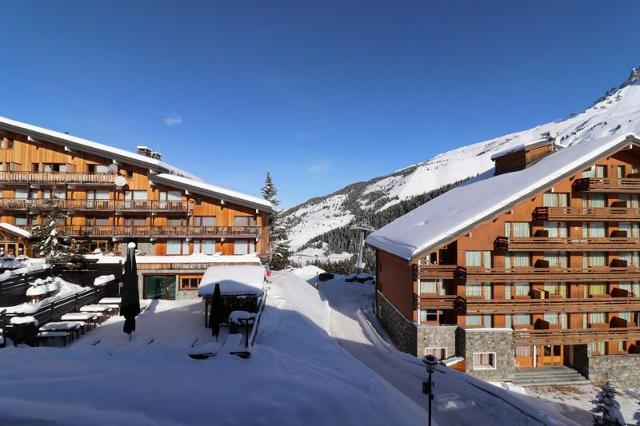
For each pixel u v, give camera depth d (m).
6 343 16.91
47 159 34.56
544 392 21.89
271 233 58.84
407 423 11.30
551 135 30.52
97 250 32.91
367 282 54.16
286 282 37.62
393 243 26.97
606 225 25.12
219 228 34.44
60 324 19.47
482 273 23.02
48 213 32.56
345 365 16.34
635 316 24.98
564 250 23.64
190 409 9.24
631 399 21.56
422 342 23.31
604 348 24.34
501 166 34.03
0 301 23.33
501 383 22.53
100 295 27.33
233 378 11.36
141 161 34.12
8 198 33.69
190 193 35.12
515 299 23.78
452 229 22.39
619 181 23.72
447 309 24.22
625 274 23.92
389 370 21.22
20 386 9.95
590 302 23.55
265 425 8.96
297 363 14.33
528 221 24.19
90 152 34.19
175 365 12.43
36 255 32.47
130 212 34.53
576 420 18.72
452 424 15.02
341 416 9.99
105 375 11.00
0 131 34.44
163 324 23.25
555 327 23.56
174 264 32.06
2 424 8.00
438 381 19.25
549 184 23.12
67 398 9.44
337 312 35.41
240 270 25.52
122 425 8.18
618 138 23.61
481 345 22.72
